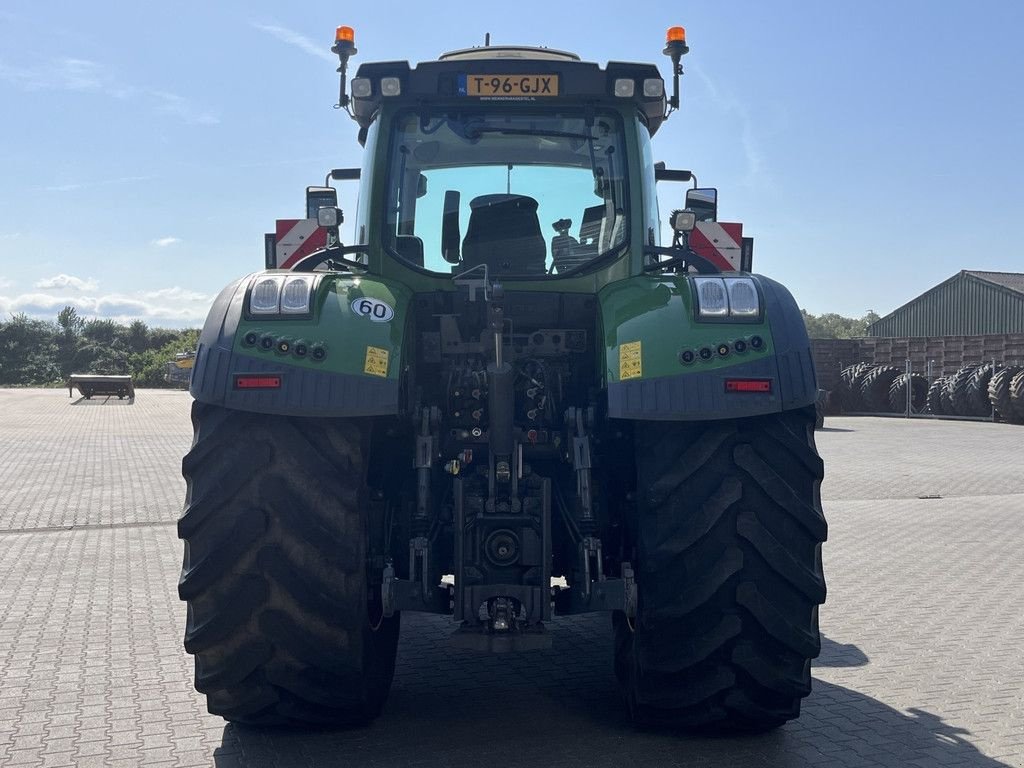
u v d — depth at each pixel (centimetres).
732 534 371
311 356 368
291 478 366
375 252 459
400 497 429
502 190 465
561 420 438
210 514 365
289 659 372
